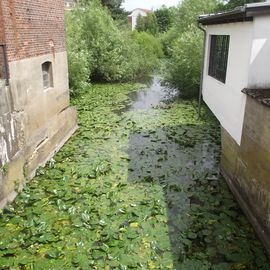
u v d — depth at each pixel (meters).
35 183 7.32
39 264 4.87
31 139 7.65
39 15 8.05
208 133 10.96
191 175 7.88
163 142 10.09
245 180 6.25
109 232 5.61
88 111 13.97
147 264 4.91
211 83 9.09
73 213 6.14
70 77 15.98
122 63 22.22
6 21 6.39
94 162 8.55
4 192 6.28
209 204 6.56
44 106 8.56
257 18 5.69
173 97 16.95
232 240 5.45
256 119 5.65
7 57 6.43
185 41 16.36
